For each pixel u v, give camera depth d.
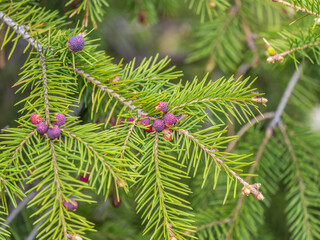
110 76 0.70
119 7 0.95
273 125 0.89
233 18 0.93
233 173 0.68
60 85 0.71
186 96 0.69
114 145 0.68
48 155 0.67
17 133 0.68
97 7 0.78
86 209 0.88
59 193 0.66
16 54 0.97
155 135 0.69
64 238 0.66
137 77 0.72
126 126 0.69
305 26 0.82
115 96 0.70
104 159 0.67
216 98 0.69
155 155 0.68
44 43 0.71
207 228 0.82
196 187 0.89
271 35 0.83
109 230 0.89
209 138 0.68
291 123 0.90
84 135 0.68
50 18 0.76
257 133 0.89
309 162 0.91
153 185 0.68
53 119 0.67
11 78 0.97
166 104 0.69
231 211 0.83
